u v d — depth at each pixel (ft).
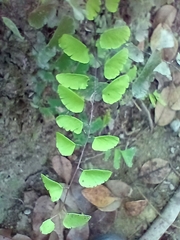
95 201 0.81
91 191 0.81
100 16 0.73
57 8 0.70
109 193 0.82
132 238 0.85
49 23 0.71
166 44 0.79
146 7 0.77
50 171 0.81
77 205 0.81
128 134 0.83
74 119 0.68
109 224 0.84
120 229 0.85
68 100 0.65
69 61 0.71
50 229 0.72
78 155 0.81
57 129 0.79
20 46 0.72
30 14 0.70
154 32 0.79
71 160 0.81
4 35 0.71
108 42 0.65
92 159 0.82
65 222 0.73
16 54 0.72
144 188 0.85
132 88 0.77
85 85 0.66
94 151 0.81
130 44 0.75
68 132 0.79
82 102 0.66
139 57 0.77
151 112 0.83
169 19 0.80
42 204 0.81
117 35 0.64
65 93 0.65
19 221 0.81
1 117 0.76
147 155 0.85
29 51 0.72
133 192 0.85
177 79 0.82
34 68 0.73
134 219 0.85
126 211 0.85
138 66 0.79
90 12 0.66
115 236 0.82
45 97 0.75
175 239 0.87
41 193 0.81
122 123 0.82
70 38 0.64
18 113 0.76
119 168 0.83
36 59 0.73
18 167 0.80
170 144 0.86
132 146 0.84
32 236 0.81
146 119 0.83
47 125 0.78
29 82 0.74
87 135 0.77
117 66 0.66
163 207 0.86
